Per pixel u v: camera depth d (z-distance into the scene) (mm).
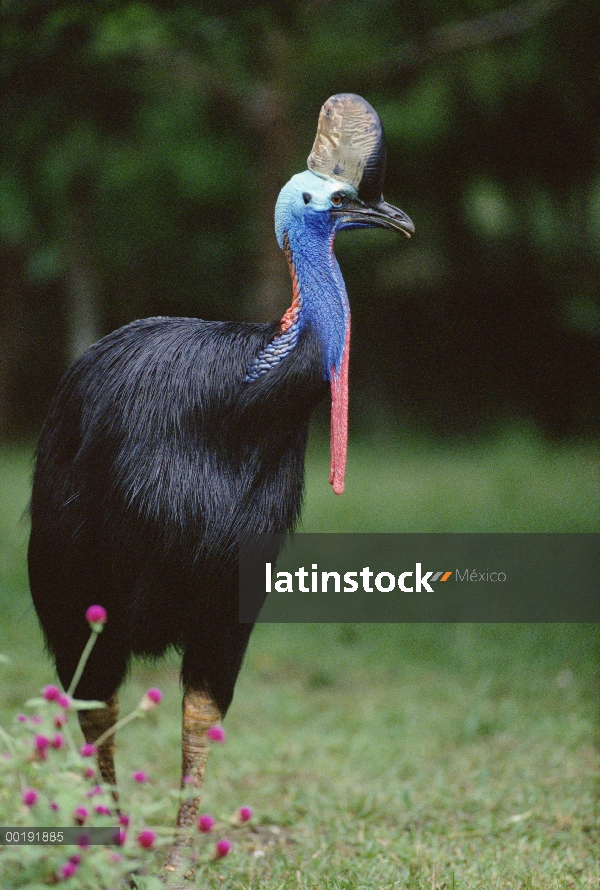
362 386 30750
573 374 30016
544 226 25141
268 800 8336
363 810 8070
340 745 9695
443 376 30969
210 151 25406
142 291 31094
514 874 6789
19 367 31266
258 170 23359
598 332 26016
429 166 27641
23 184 20672
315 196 5945
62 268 26016
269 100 21625
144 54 16391
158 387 5742
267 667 12266
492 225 25312
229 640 5910
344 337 5973
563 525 16969
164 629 5918
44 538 6055
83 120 13625
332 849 7305
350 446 28172
